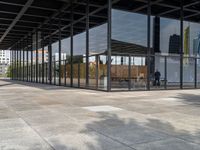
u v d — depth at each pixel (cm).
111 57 1809
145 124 709
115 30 1984
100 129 646
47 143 525
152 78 2031
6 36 3912
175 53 2289
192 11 2344
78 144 519
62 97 1407
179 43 2319
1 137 570
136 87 1927
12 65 5484
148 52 2042
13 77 5353
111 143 527
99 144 520
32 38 3644
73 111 920
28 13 2617
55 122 728
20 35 3819
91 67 2053
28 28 3306
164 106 1059
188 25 2409
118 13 2083
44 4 2334
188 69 2255
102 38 2103
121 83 1850
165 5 2181
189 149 490
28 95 1524
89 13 2359
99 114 859
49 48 3028
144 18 2186
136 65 1938
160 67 2083
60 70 2656
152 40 2202
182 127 676
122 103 1152
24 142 532
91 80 2044
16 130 634
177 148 496
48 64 3030
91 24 2373
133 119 777
